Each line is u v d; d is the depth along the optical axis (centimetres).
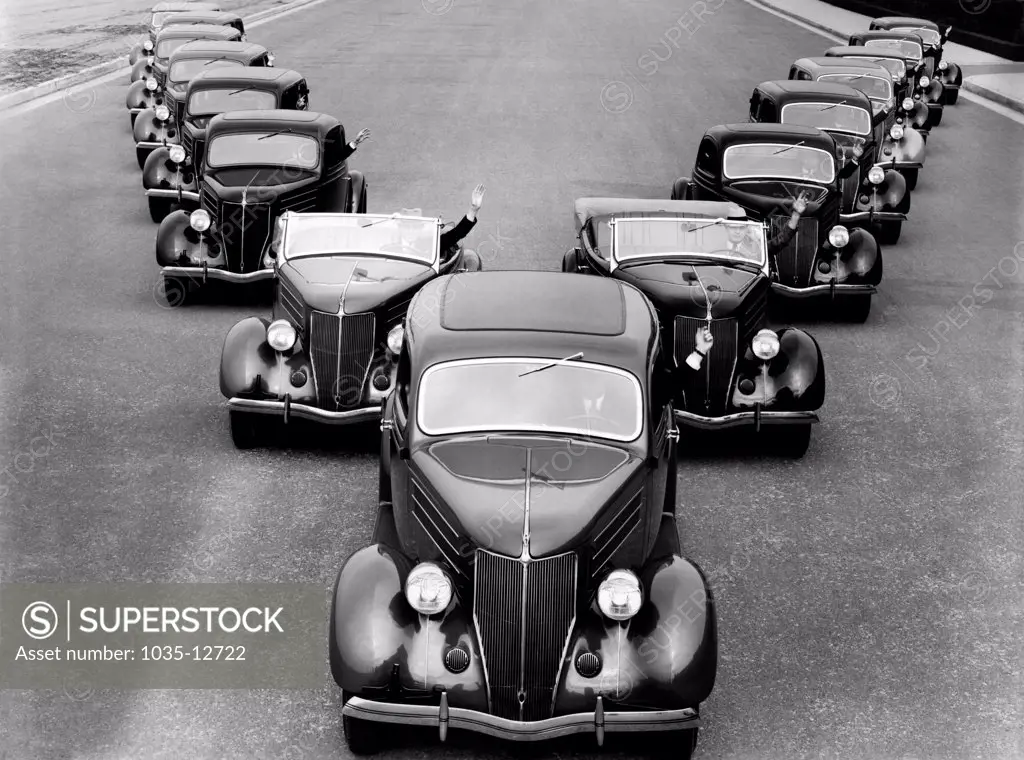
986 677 619
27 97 2348
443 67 2881
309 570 705
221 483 814
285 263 929
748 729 572
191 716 570
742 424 855
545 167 1852
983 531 781
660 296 891
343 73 2748
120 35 3303
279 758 543
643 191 1706
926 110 2098
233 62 1783
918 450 909
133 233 1459
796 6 4569
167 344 1088
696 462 880
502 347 624
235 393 842
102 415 923
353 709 520
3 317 1144
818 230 1193
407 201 1608
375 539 654
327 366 852
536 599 539
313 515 773
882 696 600
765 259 952
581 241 1031
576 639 544
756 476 858
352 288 873
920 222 1630
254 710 576
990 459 895
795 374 868
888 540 766
